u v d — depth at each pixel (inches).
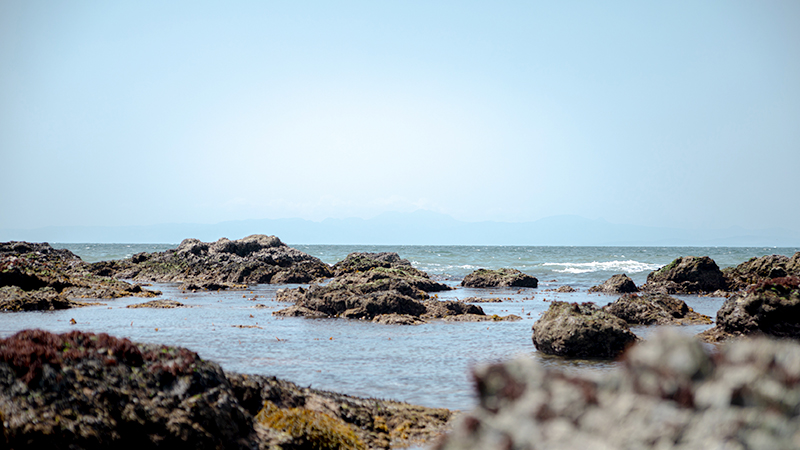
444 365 800.3
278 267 2780.5
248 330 1114.7
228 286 2308.1
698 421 176.1
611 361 845.8
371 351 903.1
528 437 186.2
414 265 4158.5
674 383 187.9
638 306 1249.4
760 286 895.1
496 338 1048.2
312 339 1015.0
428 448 478.6
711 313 1462.8
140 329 1109.1
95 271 2751.0
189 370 405.4
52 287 1726.1
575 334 874.8
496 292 2204.7
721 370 190.4
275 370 754.8
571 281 2837.1
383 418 522.9
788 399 176.2
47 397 351.3
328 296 1429.6
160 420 378.9
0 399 339.3
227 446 395.5
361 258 2844.5
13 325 1131.3
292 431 433.4
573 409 190.1
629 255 5989.2
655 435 175.2
